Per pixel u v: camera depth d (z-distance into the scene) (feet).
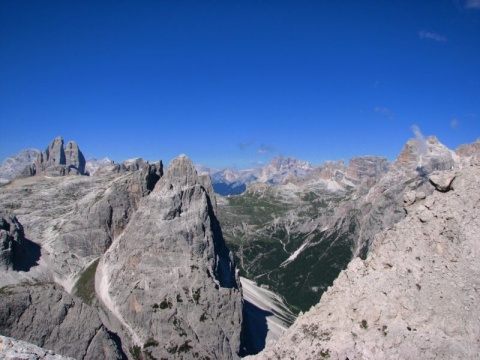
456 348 161.68
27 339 308.40
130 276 501.56
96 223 648.79
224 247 633.20
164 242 519.60
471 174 194.70
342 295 207.10
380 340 174.60
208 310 471.62
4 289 326.85
